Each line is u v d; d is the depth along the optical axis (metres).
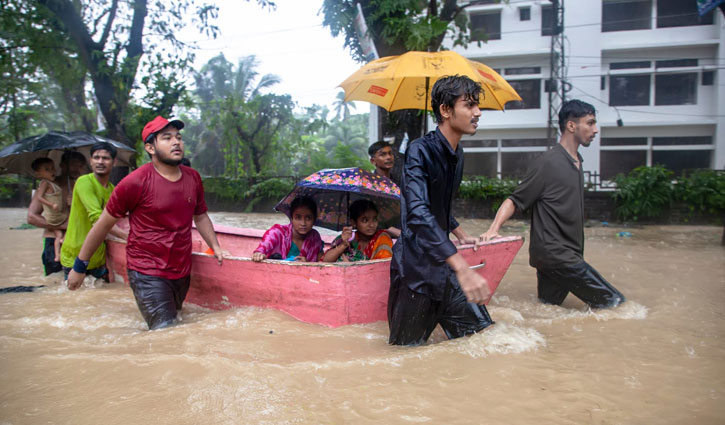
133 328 3.63
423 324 3.03
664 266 6.29
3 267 6.56
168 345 3.08
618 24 22.23
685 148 21.92
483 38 12.13
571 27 22.30
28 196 22.14
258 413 2.17
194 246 6.04
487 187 16.61
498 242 3.71
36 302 4.46
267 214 19.67
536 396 2.34
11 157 6.45
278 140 28.70
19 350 3.02
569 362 2.77
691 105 21.73
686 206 14.42
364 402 2.27
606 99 22.39
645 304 4.19
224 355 2.89
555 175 4.00
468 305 3.14
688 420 2.12
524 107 23.23
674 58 21.73
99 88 12.11
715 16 21.33
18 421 2.13
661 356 2.88
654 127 22.03
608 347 3.03
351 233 3.93
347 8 8.14
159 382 2.49
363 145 50.84
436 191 2.91
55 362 2.77
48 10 11.12
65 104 16.83
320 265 3.43
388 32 7.80
